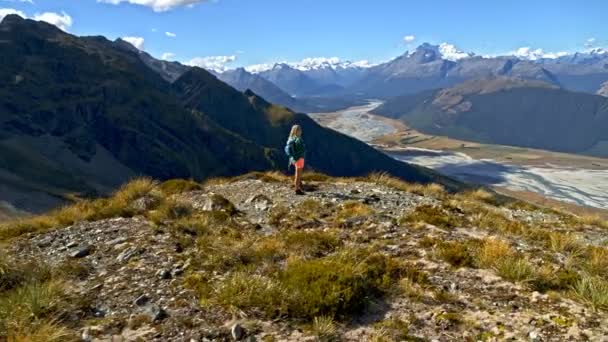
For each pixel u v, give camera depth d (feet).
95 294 30.63
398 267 33.24
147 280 32.60
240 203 61.00
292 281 29.48
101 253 39.65
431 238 39.68
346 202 57.21
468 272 32.68
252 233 46.50
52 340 23.99
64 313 27.76
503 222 46.96
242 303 27.99
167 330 25.76
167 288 31.09
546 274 30.68
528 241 41.16
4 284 32.55
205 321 26.71
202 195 65.36
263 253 37.55
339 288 28.12
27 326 25.40
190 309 28.07
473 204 60.70
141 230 45.80
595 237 47.73
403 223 46.55
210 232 45.42
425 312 27.50
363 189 67.56
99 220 52.03
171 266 35.09
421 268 33.73
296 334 25.32
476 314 27.02
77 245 42.42
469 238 40.73
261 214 54.90
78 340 24.76
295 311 27.27
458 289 30.32
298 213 53.42
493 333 24.84
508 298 28.60
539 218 58.03
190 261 35.68
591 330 24.32
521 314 26.55
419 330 25.66
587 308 26.86
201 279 31.91
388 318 27.07
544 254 36.47
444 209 53.72
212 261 35.42
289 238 41.24
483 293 29.50
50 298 28.58
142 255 37.96
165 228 46.42
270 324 26.37
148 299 29.60
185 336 25.14
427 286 30.66
